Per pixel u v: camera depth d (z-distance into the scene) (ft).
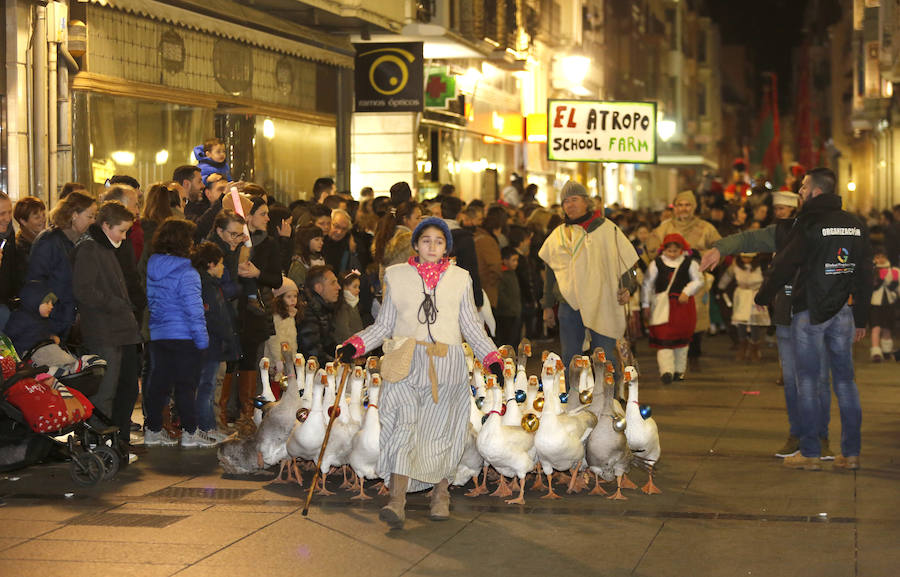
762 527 25.03
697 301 53.93
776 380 49.85
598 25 143.54
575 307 36.65
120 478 29.84
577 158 53.16
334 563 22.43
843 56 231.71
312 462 30.66
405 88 68.39
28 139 42.96
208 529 24.84
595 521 25.61
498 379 30.58
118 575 21.66
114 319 32.01
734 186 118.32
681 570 22.00
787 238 31.89
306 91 63.77
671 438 35.78
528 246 64.59
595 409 27.96
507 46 88.07
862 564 22.25
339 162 68.44
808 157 300.81
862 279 31.09
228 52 55.21
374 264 37.99
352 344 25.29
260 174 58.34
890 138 142.82
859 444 31.32
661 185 212.02
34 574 21.68
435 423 25.12
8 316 31.83
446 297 25.46
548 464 27.37
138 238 36.04
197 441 34.06
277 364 38.04
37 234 34.40
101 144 46.50
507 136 102.94
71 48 44.39
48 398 28.66
